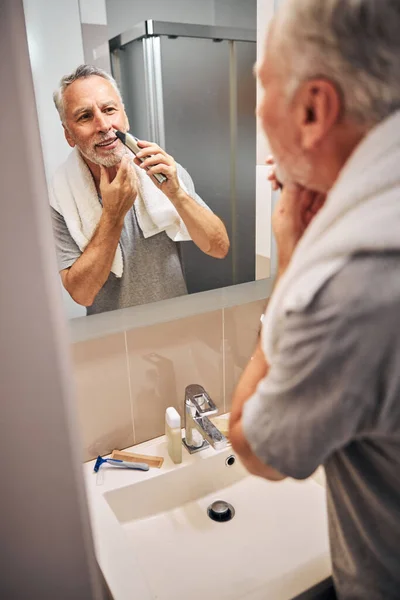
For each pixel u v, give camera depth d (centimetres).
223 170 100
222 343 112
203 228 100
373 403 43
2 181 41
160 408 108
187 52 89
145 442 109
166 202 94
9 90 39
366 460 52
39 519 50
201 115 94
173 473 100
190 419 103
